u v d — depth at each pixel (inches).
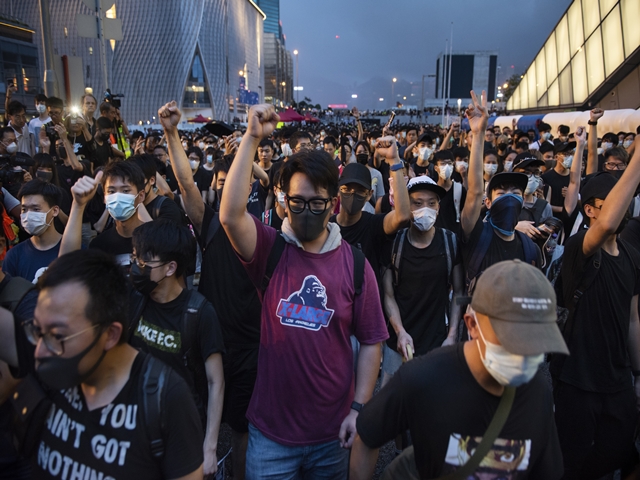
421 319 137.2
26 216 125.7
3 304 85.4
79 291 57.5
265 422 90.1
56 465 63.3
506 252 137.1
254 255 90.0
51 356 57.3
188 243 100.0
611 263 112.0
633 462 116.9
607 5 1090.7
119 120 343.3
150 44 4082.2
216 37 4446.4
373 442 74.7
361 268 92.7
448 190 201.3
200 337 100.7
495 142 537.0
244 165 85.5
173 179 309.0
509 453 65.7
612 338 111.7
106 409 62.6
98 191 215.2
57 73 354.3
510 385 61.3
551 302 60.2
